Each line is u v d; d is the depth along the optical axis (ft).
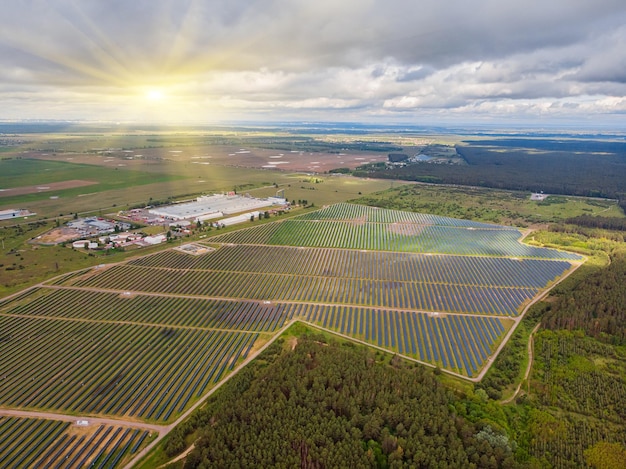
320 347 410.11
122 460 291.58
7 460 290.35
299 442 293.43
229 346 426.92
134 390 361.30
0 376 378.53
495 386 369.30
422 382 360.07
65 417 331.16
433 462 278.87
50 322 470.80
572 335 438.81
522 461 289.74
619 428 321.52
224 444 293.23
